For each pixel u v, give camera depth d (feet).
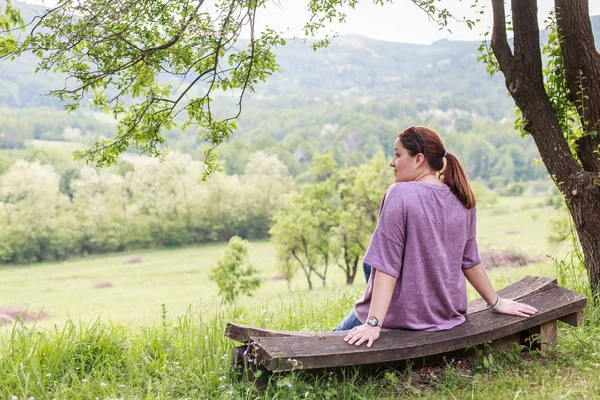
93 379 10.56
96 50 15.12
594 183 15.61
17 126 520.42
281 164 381.60
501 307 11.31
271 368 9.04
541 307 11.53
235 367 10.07
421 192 10.12
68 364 10.66
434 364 11.21
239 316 16.28
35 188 337.72
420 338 10.05
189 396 9.75
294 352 9.15
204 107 17.88
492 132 539.29
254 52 17.19
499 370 10.72
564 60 16.22
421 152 10.44
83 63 15.44
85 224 346.33
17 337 11.39
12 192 335.06
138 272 284.20
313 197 184.03
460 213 10.48
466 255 11.10
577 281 17.20
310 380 10.02
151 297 212.23
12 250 324.19
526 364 11.02
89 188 355.15
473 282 11.32
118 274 281.13
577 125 16.94
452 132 561.84
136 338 12.74
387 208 10.03
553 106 17.03
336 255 181.88
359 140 550.77
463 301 10.90
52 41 14.33
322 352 9.25
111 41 15.10
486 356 11.38
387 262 9.94
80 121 589.73
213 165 17.63
